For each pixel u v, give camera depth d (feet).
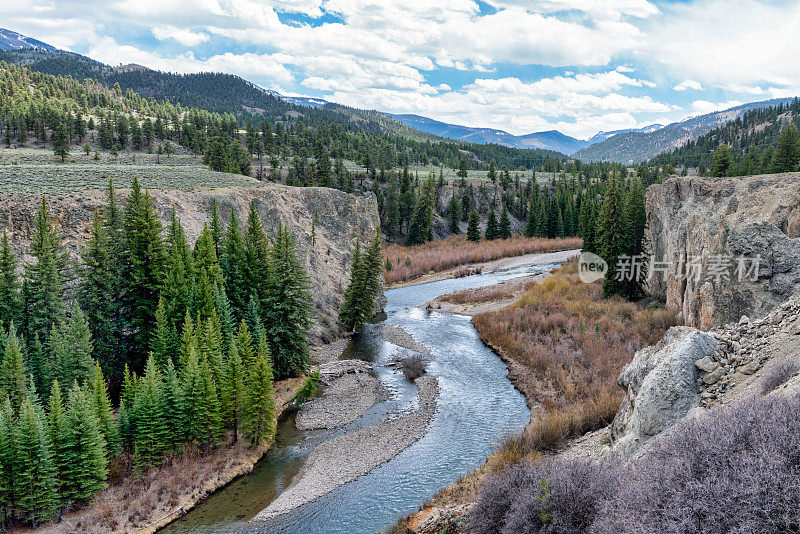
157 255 122.31
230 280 139.33
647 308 162.30
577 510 39.06
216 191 209.87
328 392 129.08
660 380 52.08
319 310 186.39
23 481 72.54
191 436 94.07
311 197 242.78
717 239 102.27
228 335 117.70
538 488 43.24
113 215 121.80
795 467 26.55
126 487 83.87
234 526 76.59
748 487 26.35
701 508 27.04
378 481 86.69
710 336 55.88
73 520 75.05
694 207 145.59
